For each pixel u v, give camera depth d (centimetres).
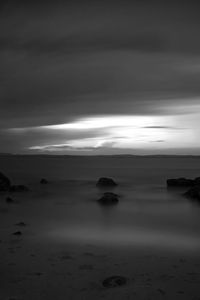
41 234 1404
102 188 3544
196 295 700
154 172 6656
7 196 2791
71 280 802
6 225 1609
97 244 1223
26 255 1032
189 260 992
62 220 1770
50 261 966
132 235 1412
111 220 1791
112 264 941
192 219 1816
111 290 731
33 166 10131
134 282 782
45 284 775
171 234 1455
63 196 2845
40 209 2142
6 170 7412
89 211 2073
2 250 1092
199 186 2798
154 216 1912
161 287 746
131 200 2573
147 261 977
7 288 752
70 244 1209
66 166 10081
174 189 3350
